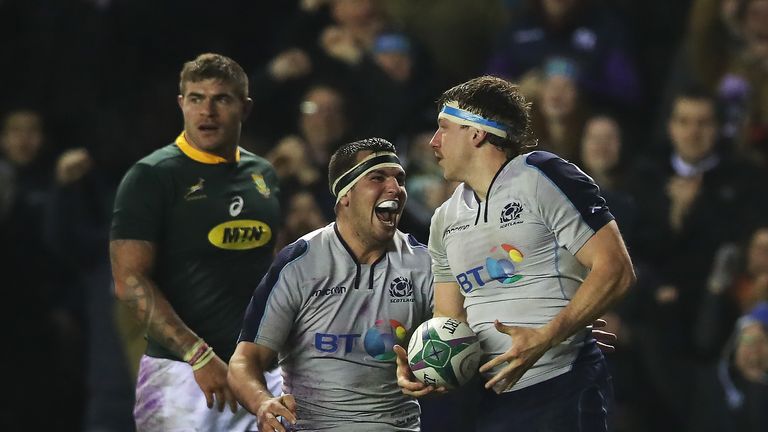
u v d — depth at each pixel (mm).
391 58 36000
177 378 22359
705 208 31703
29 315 34062
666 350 30906
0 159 38062
